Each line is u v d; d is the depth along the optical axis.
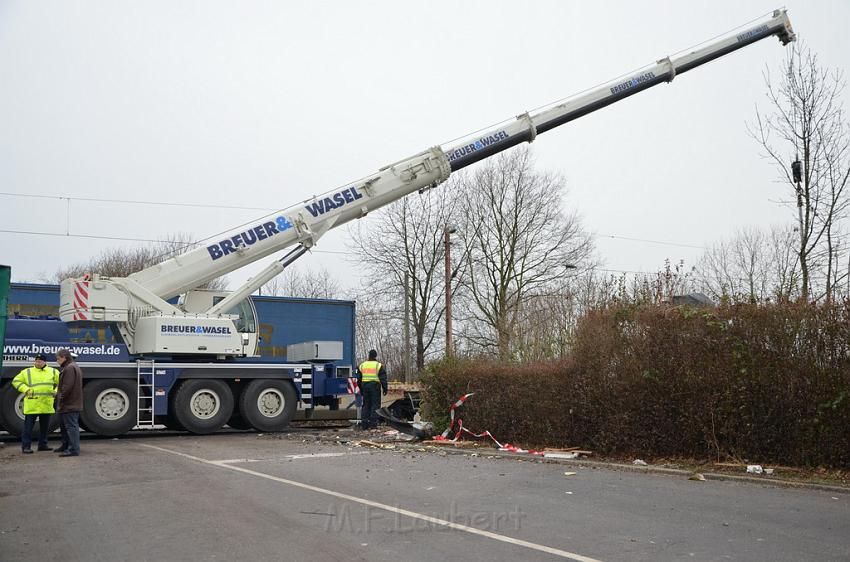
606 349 12.80
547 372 13.90
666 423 11.84
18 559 6.34
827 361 10.26
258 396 18.45
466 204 37.94
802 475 10.18
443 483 9.98
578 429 13.27
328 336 25.28
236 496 8.93
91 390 16.64
